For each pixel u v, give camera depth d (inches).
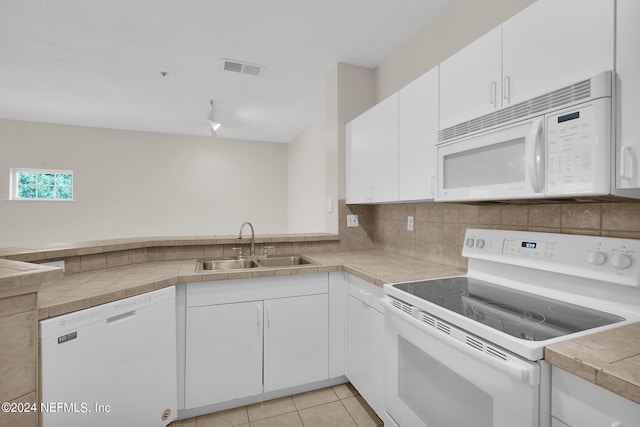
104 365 50.6
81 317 47.2
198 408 69.1
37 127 176.9
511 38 46.2
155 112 160.2
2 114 163.0
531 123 41.0
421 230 84.9
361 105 107.7
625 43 33.4
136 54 100.0
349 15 80.6
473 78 52.9
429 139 63.9
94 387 49.1
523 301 46.9
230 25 84.7
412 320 47.5
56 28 85.3
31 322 39.5
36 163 176.7
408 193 70.7
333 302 78.7
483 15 66.8
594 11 36.0
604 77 33.6
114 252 75.4
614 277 40.4
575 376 28.5
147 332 57.7
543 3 41.7
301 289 75.5
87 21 82.3
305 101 144.6
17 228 173.2
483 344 36.2
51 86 125.3
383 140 81.0
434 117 62.4
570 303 45.5
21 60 103.4
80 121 177.0
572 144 36.3
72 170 184.4
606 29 34.8
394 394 54.8
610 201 43.5
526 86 43.9
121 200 195.6
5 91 130.7
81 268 68.3
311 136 181.8
